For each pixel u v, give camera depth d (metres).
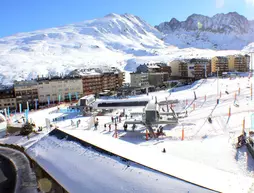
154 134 38.25
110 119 54.69
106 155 18.30
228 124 40.12
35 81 96.56
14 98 90.75
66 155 20.14
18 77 170.38
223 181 14.05
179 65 146.38
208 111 50.97
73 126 50.38
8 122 55.47
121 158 17.45
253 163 24.53
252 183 13.93
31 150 23.41
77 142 21.75
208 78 111.69
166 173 14.86
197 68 134.50
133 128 43.00
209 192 12.78
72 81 101.44
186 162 16.95
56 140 23.69
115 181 15.30
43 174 21.94
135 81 123.69
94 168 17.19
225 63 149.25
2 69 194.00
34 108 90.75
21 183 25.94
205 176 14.61
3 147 39.62
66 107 78.19
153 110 42.16
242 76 111.12
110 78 122.44
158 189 13.73
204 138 34.59
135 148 19.75
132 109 65.50
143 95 87.75
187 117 48.69
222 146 29.53
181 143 32.41
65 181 17.08
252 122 38.91
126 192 14.19
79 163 18.38
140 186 14.30
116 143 21.06
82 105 65.62
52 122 56.19
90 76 108.62
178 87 102.81
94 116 55.69
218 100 57.75
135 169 15.85
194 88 88.81
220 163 25.20
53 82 97.69
